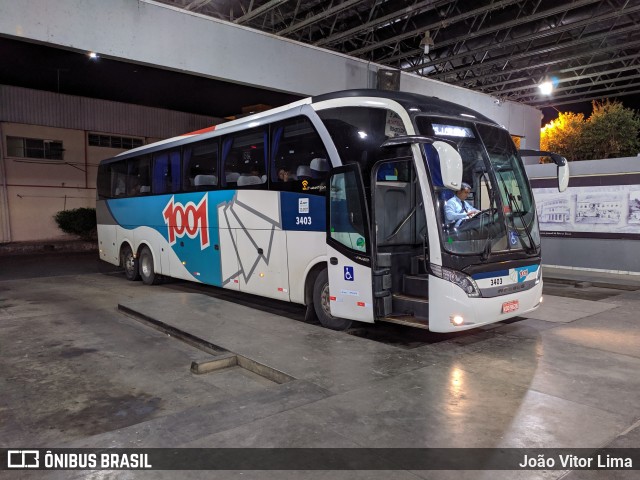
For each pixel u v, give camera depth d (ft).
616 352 19.39
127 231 42.42
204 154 31.86
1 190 70.64
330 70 46.42
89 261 59.57
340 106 22.30
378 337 22.89
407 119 19.76
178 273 35.24
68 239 77.30
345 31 49.06
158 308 27.84
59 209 76.23
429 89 54.95
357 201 20.84
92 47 33.14
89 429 14.06
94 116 77.46
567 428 12.60
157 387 17.21
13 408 15.55
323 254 23.16
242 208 28.25
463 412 13.57
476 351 19.48
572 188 44.09
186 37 37.24
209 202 31.19
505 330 23.15
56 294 35.55
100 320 26.96
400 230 22.35
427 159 19.19
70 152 76.64
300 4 47.14
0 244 70.28
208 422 13.02
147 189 38.86
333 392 15.11
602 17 43.73
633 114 72.43
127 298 33.88
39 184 74.08
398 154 20.29
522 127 68.64
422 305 19.95
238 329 22.98
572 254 44.47
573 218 44.16
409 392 15.03
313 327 23.34
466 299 18.69
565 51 57.57
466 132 21.09
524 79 64.85
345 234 21.47
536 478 10.31
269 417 13.25
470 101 59.98
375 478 10.30
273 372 17.39
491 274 19.40
